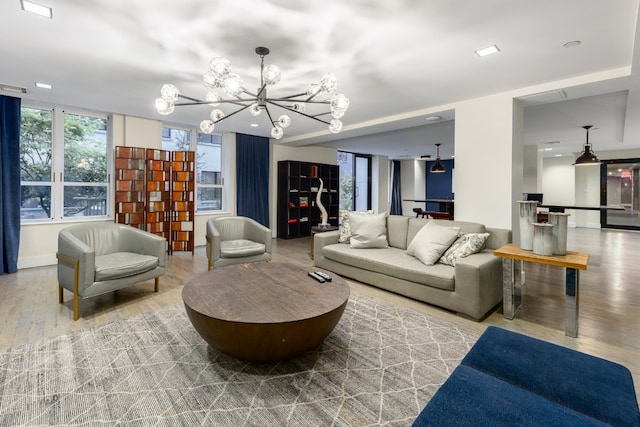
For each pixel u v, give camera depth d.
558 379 1.23
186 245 5.37
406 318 2.76
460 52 2.63
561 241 2.57
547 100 3.66
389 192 11.86
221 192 6.57
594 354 2.19
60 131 4.60
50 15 2.12
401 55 2.70
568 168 9.44
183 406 1.64
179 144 5.93
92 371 1.93
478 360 1.39
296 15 2.11
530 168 7.65
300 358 2.11
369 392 1.77
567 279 2.43
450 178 11.79
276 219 7.31
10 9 2.05
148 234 3.48
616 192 8.79
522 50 2.59
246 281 2.49
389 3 1.96
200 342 2.30
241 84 2.39
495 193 3.72
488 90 3.57
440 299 2.92
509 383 1.24
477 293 2.67
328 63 2.87
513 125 3.61
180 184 5.33
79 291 2.68
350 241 4.15
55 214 4.60
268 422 1.54
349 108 4.33
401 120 4.73
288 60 2.81
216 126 5.86
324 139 6.56
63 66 3.00
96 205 5.01
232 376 1.90
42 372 1.91
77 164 4.80
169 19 2.17
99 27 2.28
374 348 2.25
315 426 1.51
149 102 4.25
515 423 0.98
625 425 1.01
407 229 4.04
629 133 6.09
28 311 2.84
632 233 8.04
